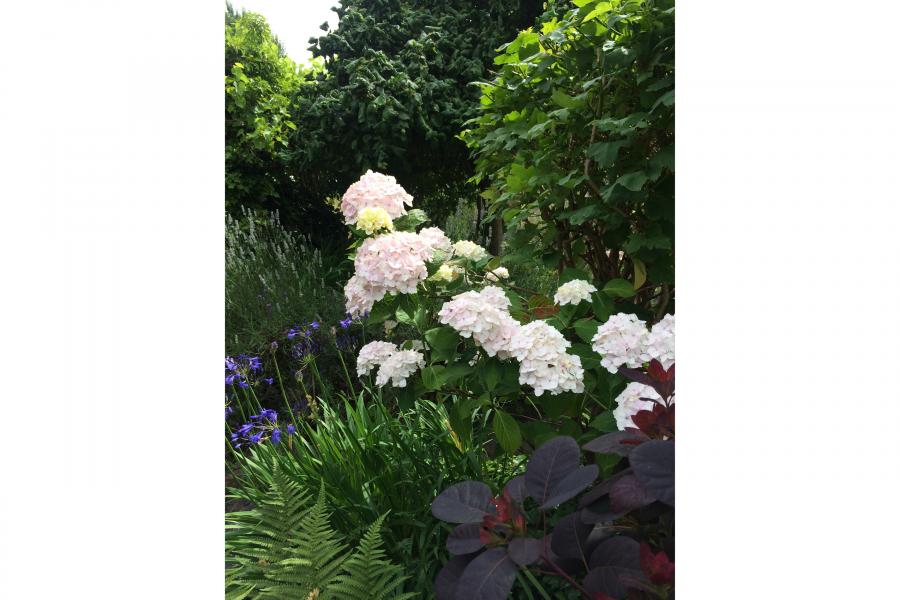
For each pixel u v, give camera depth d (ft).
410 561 5.21
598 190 6.82
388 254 5.68
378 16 15.99
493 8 14.93
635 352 5.03
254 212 15.08
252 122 15.28
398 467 5.99
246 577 5.15
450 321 5.19
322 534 4.70
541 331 5.16
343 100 14.12
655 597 3.46
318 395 9.35
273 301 11.48
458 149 15.24
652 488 3.47
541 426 5.68
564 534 3.90
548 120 6.95
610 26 6.10
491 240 16.07
